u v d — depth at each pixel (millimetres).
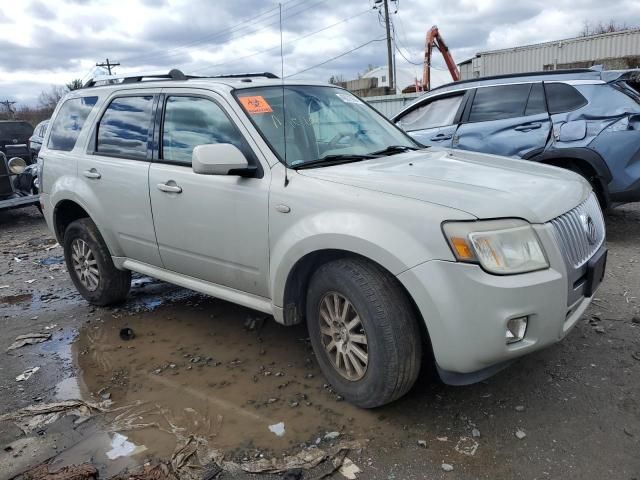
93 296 4828
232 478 2561
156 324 4461
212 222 3535
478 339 2533
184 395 3320
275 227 3160
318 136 3635
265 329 4234
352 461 2637
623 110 5727
